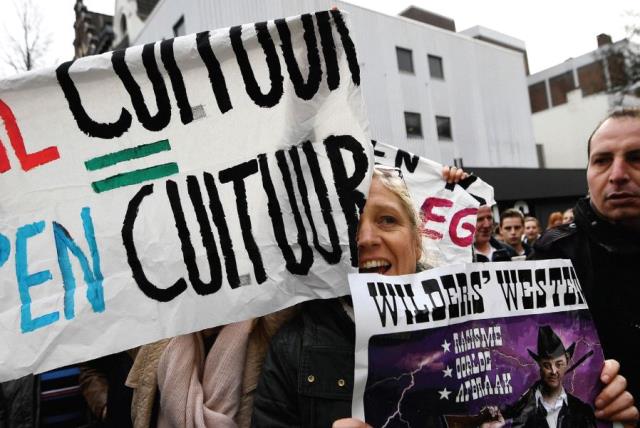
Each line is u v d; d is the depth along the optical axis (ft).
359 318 3.58
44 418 7.32
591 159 5.43
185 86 4.89
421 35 57.41
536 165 69.21
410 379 3.66
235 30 4.85
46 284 4.60
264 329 5.10
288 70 4.84
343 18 4.79
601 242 5.26
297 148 4.80
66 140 4.81
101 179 4.81
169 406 4.80
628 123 5.10
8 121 4.75
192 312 4.67
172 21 49.62
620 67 74.13
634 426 4.33
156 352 5.26
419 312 3.81
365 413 3.50
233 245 4.76
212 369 4.95
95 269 4.68
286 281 4.67
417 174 7.11
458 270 4.08
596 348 4.45
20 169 4.74
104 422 6.53
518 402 4.01
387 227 4.70
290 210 4.76
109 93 4.86
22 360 4.44
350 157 4.75
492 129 63.98
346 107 4.79
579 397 4.24
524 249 16.99
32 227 4.68
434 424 3.68
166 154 4.86
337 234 4.66
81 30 83.25
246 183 4.82
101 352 4.53
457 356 3.87
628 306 5.11
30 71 4.78
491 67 65.31
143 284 4.70
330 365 4.10
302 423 4.03
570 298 4.50
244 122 4.87
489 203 7.09
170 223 4.79
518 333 4.19
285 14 38.75
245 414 4.87
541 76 102.63
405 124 54.60
